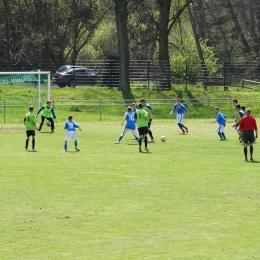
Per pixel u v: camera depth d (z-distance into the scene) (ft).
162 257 85.71
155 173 152.15
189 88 395.96
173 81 420.77
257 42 521.24
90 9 477.36
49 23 473.67
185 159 176.96
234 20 511.40
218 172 154.10
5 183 138.41
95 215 109.09
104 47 531.50
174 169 158.61
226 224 103.14
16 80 312.50
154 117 329.31
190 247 90.53
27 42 465.06
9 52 456.86
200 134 248.73
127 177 146.41
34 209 113.39
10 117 309.01
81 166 162.81
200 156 183.32
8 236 95.91
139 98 367.25
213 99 337.31
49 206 115.75
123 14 379.96
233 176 148.46
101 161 172.24
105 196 124.88
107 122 301.63
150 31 476.54
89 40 517.14
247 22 526.57
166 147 205.57
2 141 220.23
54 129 264.72
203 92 379.55
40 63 407.44
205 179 143.95
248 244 92.02
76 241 93.50
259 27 524.11
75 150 196.65
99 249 89.56
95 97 361.71
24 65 405.18
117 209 113.60
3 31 472.85
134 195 125.90
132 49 500.33
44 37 459.73
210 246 91.04
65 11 473.67
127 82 380.58
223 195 126.11
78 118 313.53
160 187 134.21
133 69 400.06
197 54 459.73
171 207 115.44
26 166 162.61
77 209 113.50
